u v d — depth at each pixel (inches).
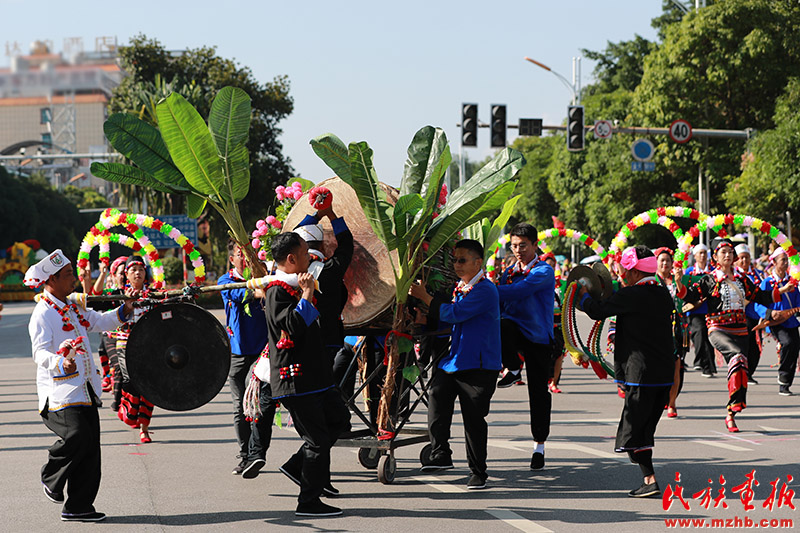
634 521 223.8
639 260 251.1
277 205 306.0
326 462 233.1
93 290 404.8
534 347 292.2
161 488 269.1
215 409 456.1
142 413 357.4
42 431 385.4
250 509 241.0
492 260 485.4
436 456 259.9
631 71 2367.1
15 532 217.2
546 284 291.7
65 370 225.1
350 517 230.2
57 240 3065.9
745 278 378.3
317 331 235.1
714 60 1384.1
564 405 452.4
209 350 250.2
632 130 1048.8
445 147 275.9
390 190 281.0
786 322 480.4
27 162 3299.7
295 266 236.2
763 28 1363.2
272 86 1966.0
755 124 1423.5
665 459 304.5
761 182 1250.0
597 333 281.4
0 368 705.6
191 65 1886.1
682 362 396.2
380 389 306.8
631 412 249.1
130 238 427.2
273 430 385.7
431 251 265.1
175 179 269.6
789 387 490.0
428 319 284.8
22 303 2578.7
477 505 242.5
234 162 270.5
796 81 1284.4
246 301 294.7
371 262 274.5
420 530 215.3
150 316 249.3
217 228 1983.3
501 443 342.3
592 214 1827.0
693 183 1579.7
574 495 253.9
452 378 262.7
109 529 219.5
